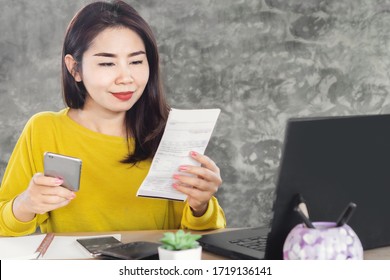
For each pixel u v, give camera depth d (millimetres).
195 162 1652
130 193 1896
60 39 3420
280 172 1181
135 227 1892
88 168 1887
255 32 3502
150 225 1901
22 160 1898
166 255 1177
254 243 1438
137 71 1834
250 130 3533
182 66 3498
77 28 1840
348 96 3541
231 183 3547
